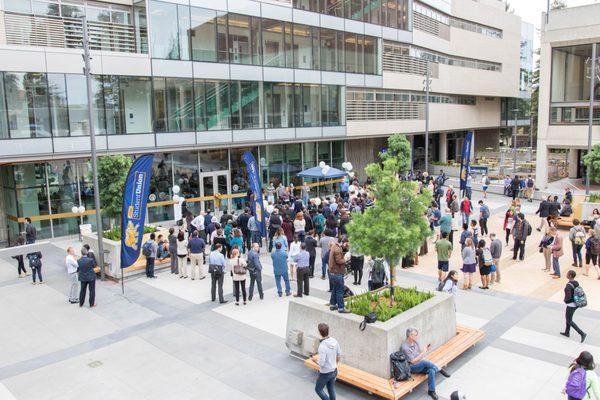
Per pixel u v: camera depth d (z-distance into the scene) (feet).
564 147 116.78
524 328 43.09
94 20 85.20
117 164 68.80
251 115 99.30
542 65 116.78
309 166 118.42
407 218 36.29
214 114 93.20
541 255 67.87
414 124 145.59
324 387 33.94
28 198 78.48
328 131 115.65
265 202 76.48
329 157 124.26
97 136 78.74
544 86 117.08
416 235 35.01
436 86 155.94
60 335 43.75
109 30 82.69
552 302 49.57
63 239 81.61
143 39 86.48
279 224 69.05
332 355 30.35
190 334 43.11
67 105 75.72
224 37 93.25
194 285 57.06
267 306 49.37
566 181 132.87
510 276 58.54
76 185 82.74
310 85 110.42
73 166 82.17
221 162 99.86
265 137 101.96
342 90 118.62
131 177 54.95
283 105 105.09
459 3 169.17
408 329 33.27
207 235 75.15
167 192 91.50
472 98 186.39
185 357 38.81
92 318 47.55
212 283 50.85
